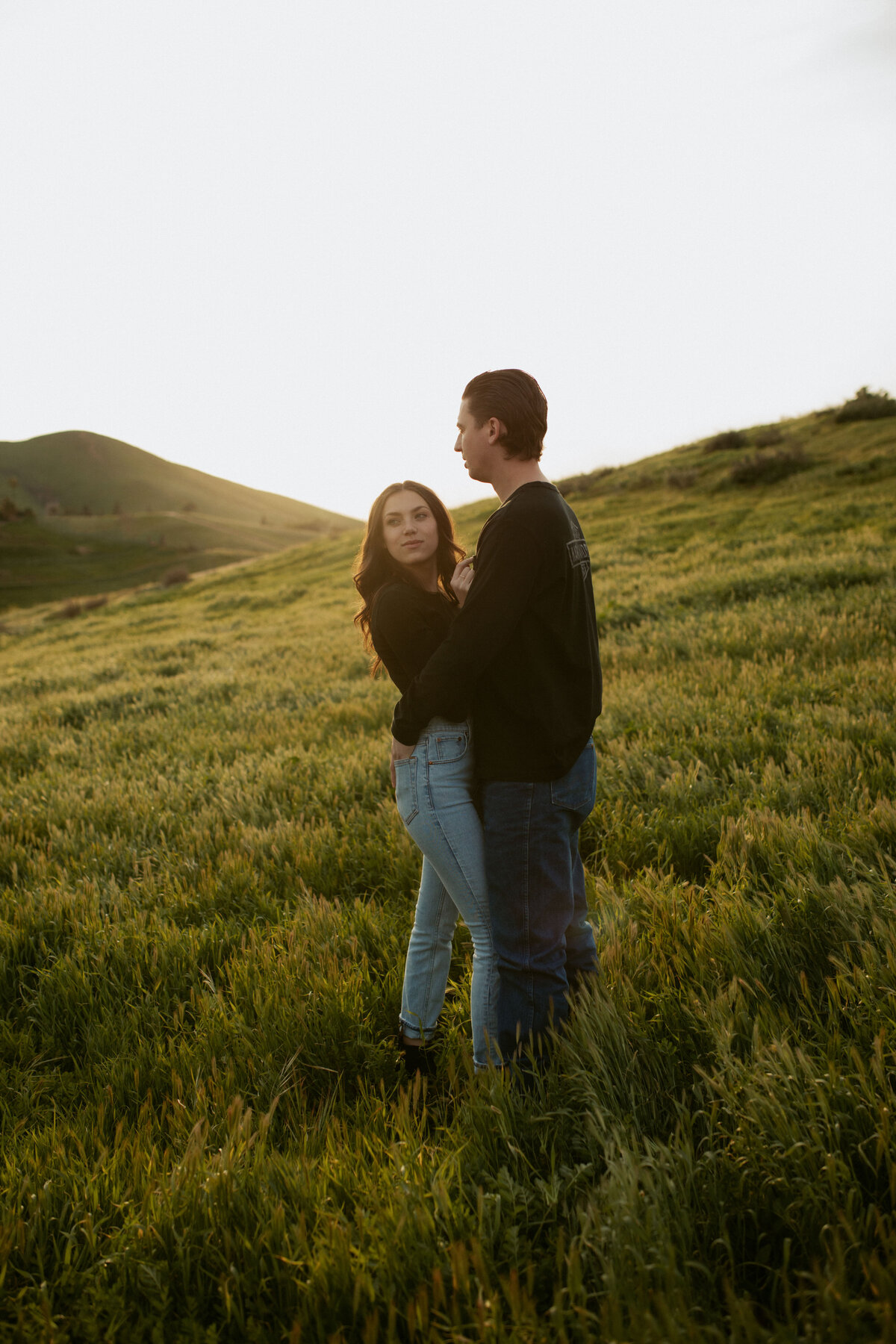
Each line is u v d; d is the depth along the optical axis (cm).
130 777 591
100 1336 143
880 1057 164
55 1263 160
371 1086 224
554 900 212
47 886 365
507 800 208
